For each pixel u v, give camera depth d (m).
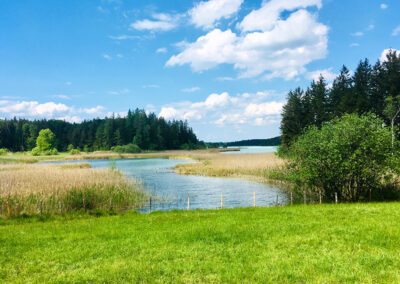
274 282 5.77
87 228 11.46
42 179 22.38
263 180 34.44
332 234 8.81
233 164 46.06
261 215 12.74
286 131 60.72
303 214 12.39
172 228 10.68
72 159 80.00
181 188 29.52
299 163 20.31
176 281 6.02
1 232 11.12
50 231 11.07
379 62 50.97
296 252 7.43
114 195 21.89
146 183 33.06
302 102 60.22
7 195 16.98
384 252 7.02
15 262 7.50
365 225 9.59
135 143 131.88
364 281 5.62
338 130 17.67
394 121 42.03
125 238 9.50
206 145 199.88
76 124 169.50
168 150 143.38
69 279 6.26
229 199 23.67
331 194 18.94
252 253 7.48
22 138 145.12
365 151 17.11
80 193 19.91
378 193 18.52
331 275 5.89
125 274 6.45
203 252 7.67
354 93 49.94
